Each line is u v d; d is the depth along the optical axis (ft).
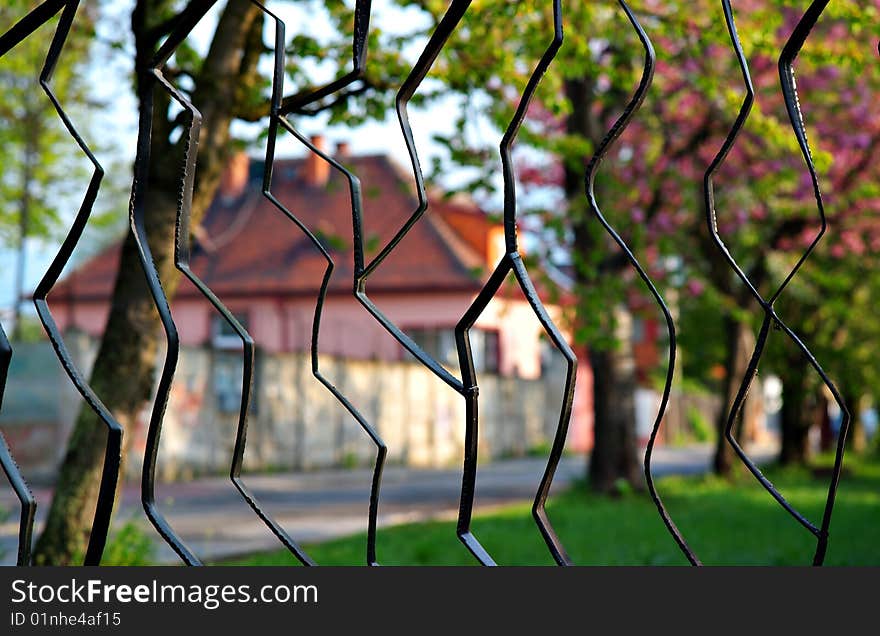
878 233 60.08
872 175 54.75
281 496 64.03
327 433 91.91
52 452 65.82
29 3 35.73
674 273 55.26
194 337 123.65
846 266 66.90
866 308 73.77
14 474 6.35
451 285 120.57
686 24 25.96
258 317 122.31
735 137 5.74
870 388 78.84
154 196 21.90
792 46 5.65
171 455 73.20
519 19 24.38
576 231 46.03
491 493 68.74
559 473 94.07
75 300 131.44
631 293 53.16
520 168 56.90
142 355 22.22
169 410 72.90
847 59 22.52
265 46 22.33
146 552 23.81
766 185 45.73
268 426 84.53
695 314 76.89
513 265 5.90
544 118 52.06
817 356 77.20
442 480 82.79
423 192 6.04
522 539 36.47
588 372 139.33
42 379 65.72
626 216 41.27
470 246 127.75
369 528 6.24
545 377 132.67
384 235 126.31
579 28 25.03
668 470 98.48
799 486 68.13
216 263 127.44
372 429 6.28
